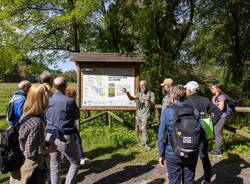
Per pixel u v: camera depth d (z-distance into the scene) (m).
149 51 16.77
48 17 15.80
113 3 16.25
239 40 18.56
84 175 7.95
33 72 17.22
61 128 6.18
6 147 4.60
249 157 8.97
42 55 17.00
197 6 17.23
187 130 5.16
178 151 5.18
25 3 15.48
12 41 15.98
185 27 17.11
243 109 9.22
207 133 6.50
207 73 18.44
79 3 13.98
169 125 5.31
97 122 13.40
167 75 16.64
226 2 17.03
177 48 17.25
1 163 4.61
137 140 10.68
